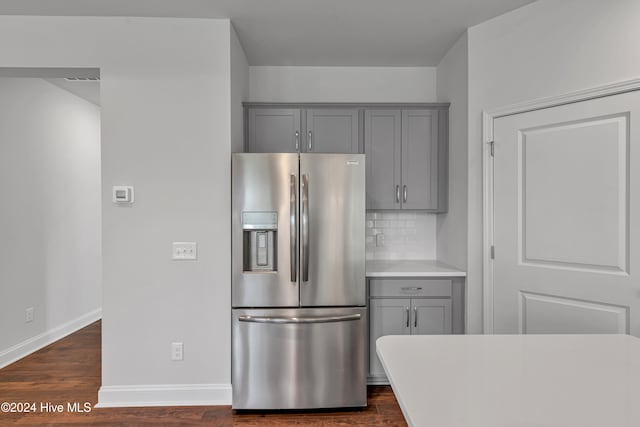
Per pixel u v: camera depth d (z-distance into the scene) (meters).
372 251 3.48
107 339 2.58
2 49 2.54
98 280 4.68
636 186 2.02
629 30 2.05
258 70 3.45
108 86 2.58
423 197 3.17
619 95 2.07
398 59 3.33
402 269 2.96
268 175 2.51
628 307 2.06
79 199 4.34
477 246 2.74
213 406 2.59
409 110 3.16
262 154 2.51
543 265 2.40
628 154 2.05
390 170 3.16
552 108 2.34
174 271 2.60
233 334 2.51
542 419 0.85
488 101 2.67
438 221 3.44
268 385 2.50
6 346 3.29
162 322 2.60
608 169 2.12
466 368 1.13
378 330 2.86
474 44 2.74
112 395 2.57
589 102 2.18
